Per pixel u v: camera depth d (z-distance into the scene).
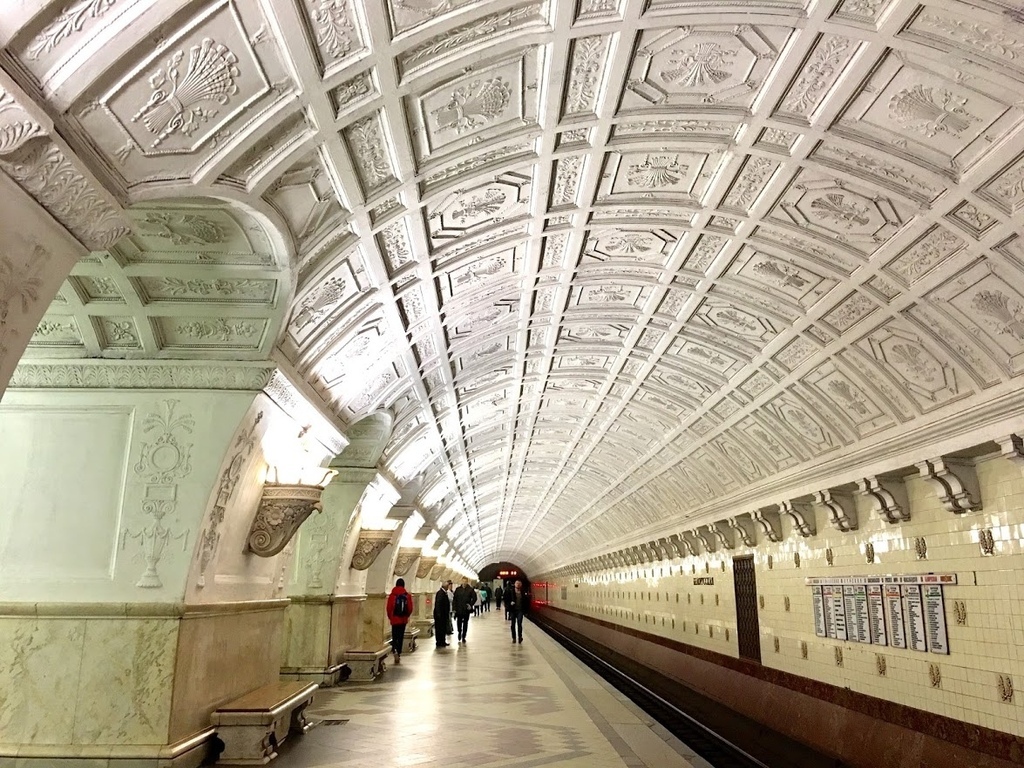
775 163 6.18
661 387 12.33
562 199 6.84
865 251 6.93
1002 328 6.59
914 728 8.76
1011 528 7.38
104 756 5.33
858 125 5.48
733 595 15.22
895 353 7.90
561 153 5.97
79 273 5.38
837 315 8.05
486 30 4.35
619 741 7.23
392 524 13.58
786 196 6.59
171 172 3.88
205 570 6.20
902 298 7.16
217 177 4.11
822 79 5.11
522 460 20.19
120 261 5.26
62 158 3.16
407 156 5.22
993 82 4.70
